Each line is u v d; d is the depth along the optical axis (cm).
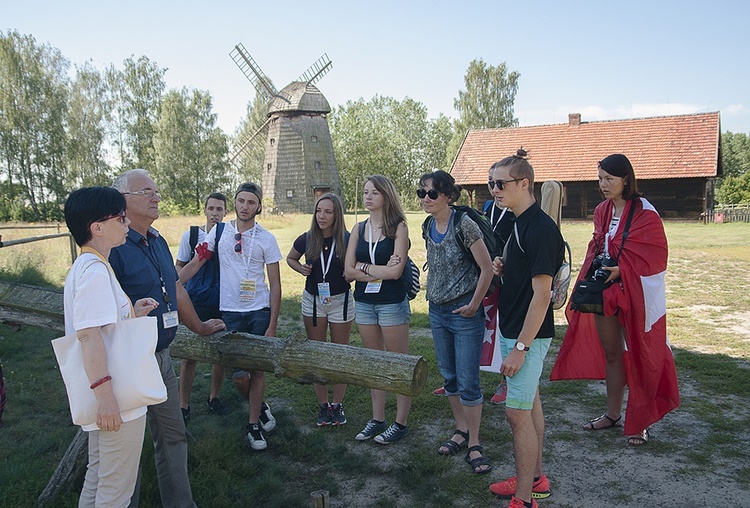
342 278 474
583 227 2859
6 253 1341
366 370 318
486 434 461
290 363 339
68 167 5147
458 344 409
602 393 550
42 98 4769
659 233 423
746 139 9956
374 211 446
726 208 3316
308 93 4672
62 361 258
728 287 1055
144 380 260
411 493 377
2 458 421
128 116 6041
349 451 438
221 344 370
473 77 6456
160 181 5606
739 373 577
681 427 464
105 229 263
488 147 3662
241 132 6856
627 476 390
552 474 396
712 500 356
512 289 339
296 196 4659
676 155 3125
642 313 421
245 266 460
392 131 7862
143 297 312
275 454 436
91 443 289
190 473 395
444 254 406
